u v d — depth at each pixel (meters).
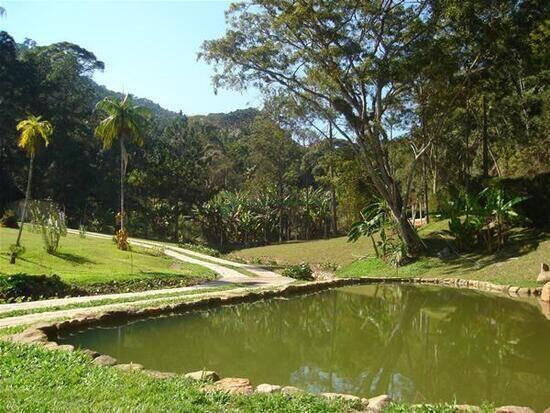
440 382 9.82
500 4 24.77
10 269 21.20
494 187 30.70
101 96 102.31
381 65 25.14
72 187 66.56
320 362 11.70
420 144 38.59
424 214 43.84
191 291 19.95
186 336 13.77
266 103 34.34
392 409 6.48
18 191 60.28
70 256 27.53
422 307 19.20
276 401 6.55
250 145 71.06
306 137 51.56
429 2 25.09
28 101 62.09
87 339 12.73
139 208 70.38
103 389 6.58
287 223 67.12
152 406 5.95
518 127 38.88
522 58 26.52
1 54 60.75
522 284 21.61
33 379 6.93
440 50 24.81
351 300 20.88
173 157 72.75
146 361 11.02
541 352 11.91
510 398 8.73
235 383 7.52
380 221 31.75
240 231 65.19
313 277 29.91
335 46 26.11
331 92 29.73
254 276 28.50
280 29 27.14
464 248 29.73
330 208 60.06
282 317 17.28
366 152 30.25
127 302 16.55
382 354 12.48
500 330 14.58
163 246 46.84
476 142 43.88
